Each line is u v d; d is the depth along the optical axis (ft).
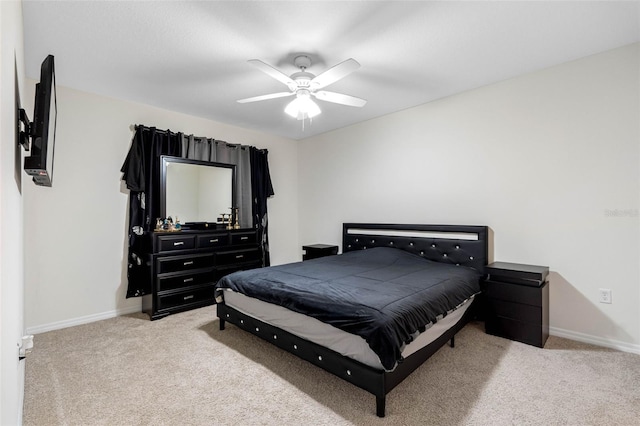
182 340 8.86
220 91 10.63
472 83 10.22
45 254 9.70
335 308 6.20
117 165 11.20
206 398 6.10
